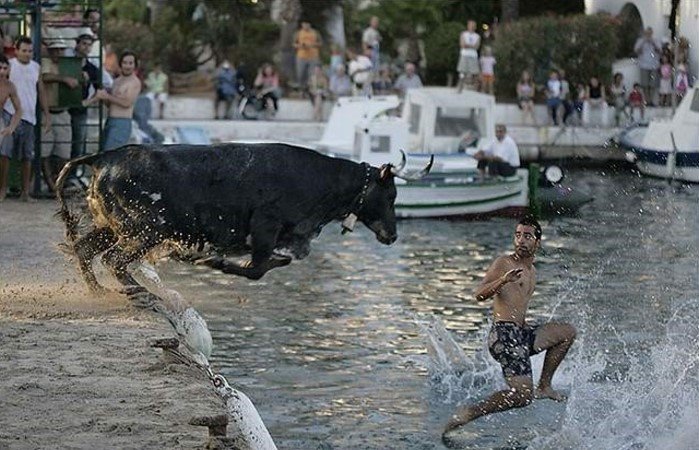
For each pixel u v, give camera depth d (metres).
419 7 41.84
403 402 12.19
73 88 21.69
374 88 36.34
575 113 36.81
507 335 11.66
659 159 32.31
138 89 21.72
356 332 15.09
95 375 10.29
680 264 20.67
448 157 27.12
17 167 21.61
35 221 19.06
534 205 26.78
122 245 13.36
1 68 20.30
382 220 13.59
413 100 28.92
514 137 35.88
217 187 13.16
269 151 13.31
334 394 12.36
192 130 29.98
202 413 9.27
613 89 36.62
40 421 9.02
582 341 14.71
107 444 8.55
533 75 38.59
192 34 40.31
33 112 20.97
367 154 26.47
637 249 22.25
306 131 34.59
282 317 15.84
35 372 10.34
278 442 10.84
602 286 18.55
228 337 14.58
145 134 28.69
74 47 23.56
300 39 38.03
